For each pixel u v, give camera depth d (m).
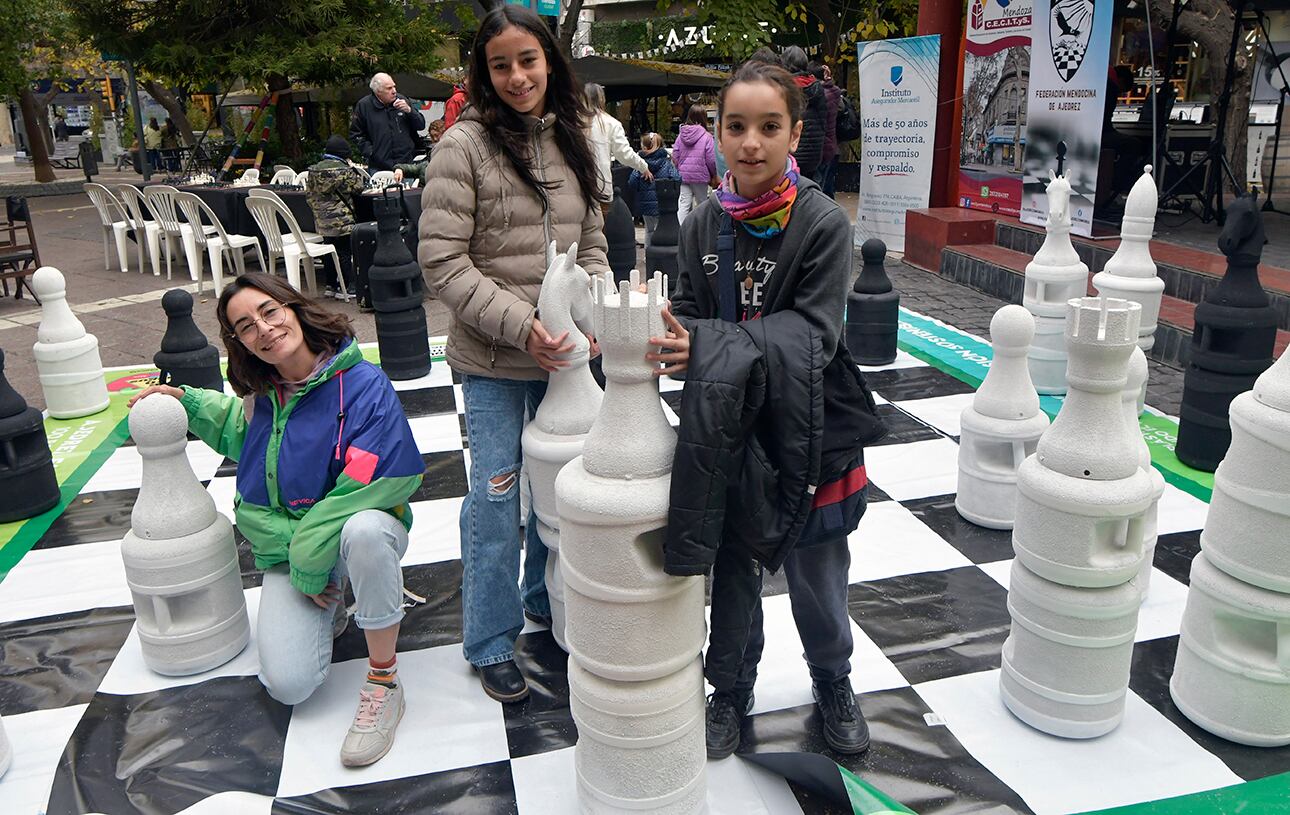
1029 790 2.18
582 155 2.47
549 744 2.41
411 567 3.37
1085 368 2.17
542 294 2.31
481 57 2.31
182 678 2.74
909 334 6.25
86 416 4.99
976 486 3.49
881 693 2.57
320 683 2.53
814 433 1.81
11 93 19.11
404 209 7.82
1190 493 3.68
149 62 13.13
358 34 13.52
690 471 1.70
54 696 2.68
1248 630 2.33
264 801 2.15
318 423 2.45
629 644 1.83
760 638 2.28
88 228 13.41
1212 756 2.28
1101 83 7.09
